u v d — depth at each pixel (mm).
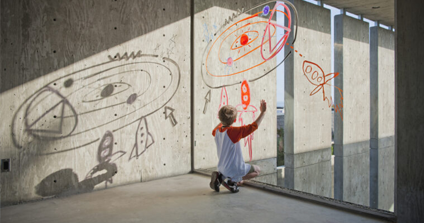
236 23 4551
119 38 3457
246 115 4629
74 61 3156
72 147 3176
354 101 6508
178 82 3998
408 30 2127
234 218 2424
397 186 2221
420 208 2109
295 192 3004
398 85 2191
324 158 6070
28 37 2883
